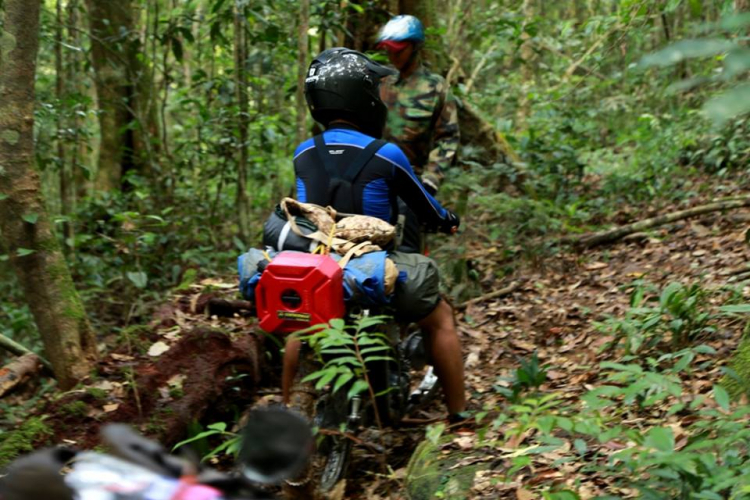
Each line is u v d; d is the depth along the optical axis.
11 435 3.70
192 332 4.34
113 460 1.65
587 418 2.76
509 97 12.24
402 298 3.68
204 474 1.61
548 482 3.31
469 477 3.43
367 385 3.07
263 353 4.65
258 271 3.53
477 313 6.14
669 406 3.87
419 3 7.55
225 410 4.34
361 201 3.66
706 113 1.16
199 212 7.93
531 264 6.78
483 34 8.71
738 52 1.23
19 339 5.97
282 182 8.28
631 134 10.41
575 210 7.80
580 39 10.71
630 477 3.05
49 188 9.41
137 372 4.14
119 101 8.00
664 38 9.75
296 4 7.04
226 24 7.46
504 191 8.19
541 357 5.20
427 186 4.68
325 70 3.74
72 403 3.88
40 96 7.52
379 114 3.83
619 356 4.77
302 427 1.55
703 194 7.97
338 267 3.27
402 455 4.00
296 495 3.07
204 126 7.62
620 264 6.65
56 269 4.38
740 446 3.05
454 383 3.98
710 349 3.79
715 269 5.98
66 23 8.16
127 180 8.38
